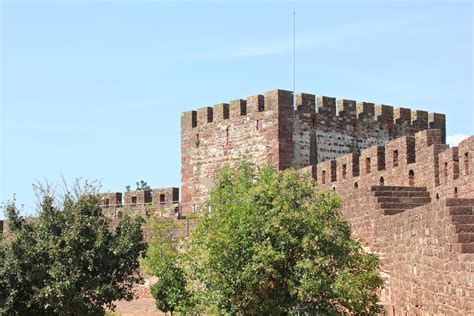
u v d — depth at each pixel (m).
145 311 57.56
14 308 43.81
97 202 46.12
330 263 34.72
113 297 44.12
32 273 43.12
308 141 67.94
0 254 44.09
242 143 68.88
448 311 31.38
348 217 46.09
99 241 43.72
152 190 71.06
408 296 37.09
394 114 72.94
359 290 35.31
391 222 40.47
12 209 45.66
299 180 35.84
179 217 67.56
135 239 45.75
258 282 34.25
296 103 68.00
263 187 35.25
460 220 31.47
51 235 43.91
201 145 71.62
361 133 70.69
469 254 29.59
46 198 45.25
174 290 45.53
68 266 43.16
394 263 39.75
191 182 72.12
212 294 35.28
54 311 43.53
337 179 59.25
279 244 34.22
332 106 69.44
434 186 47.12
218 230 35.75
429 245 33.91
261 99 68.12
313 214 34.81
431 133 49.41
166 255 47.03
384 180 53.91
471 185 42.28
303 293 33.47
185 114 73.00
